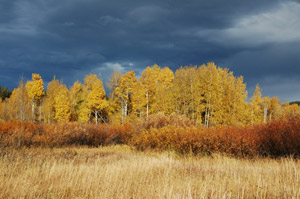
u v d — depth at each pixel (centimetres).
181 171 691
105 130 1894
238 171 660
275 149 1028
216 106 2747
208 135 1143
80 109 4456
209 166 805
